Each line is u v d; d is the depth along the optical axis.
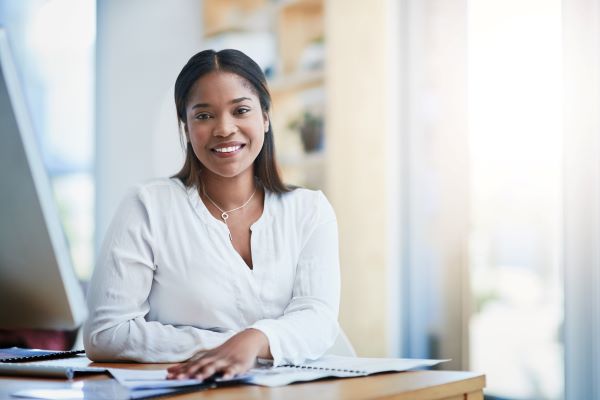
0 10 4.96
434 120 3.12
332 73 3.42
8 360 1.28
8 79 1.26
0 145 1.29
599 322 2.46
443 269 3.05
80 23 5.00
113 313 1.36
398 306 3.23
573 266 2.52
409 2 3.21
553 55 2.74
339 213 3.38
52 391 0.92
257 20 4.11
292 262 1.49
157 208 1.46
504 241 2.87
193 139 1.47
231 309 1.42
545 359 2.73
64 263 1.36
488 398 2.88
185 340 1.32
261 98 1.52
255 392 0.93
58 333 1.85
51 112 5.03
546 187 2.75
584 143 2.52
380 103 3.28
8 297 1.38
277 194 1.56
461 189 3.00
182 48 4.66
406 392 0.94
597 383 2.46
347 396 0.89
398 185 3.25
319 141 3.68
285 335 1.22
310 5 3.73
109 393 0.90
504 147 2.88
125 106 4.89
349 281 3.33
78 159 5.01
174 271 1.42
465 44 3.01
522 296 2.80
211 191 1.51
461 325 2.99
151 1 4.80
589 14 2.52
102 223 4.96
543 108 2.76
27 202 1.30
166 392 0.90
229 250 1.44
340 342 1.50
